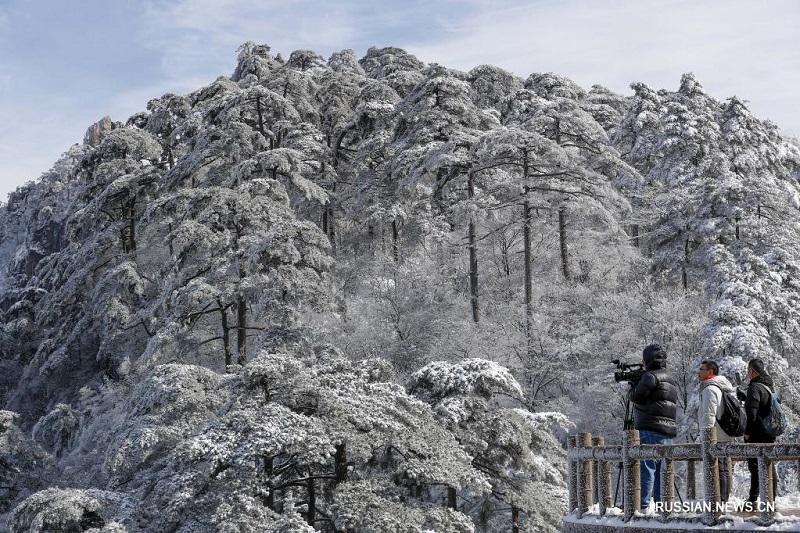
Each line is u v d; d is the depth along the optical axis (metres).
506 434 33.38
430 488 36.53
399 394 32.59
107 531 30.53
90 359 63.97
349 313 53.72
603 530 11.91
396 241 62.25
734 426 11.85
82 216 67.06
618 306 49.38
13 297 109.06
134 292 59.31
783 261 47.56
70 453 50.38
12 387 69.44
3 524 40.84
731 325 40.19
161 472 33.03
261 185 55.59
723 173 65.44
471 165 56.09
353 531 29.70
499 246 61.09
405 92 91.69
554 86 88.19
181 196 55.31
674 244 57.44
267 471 30.97
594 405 44.91
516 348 48.91
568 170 55.22
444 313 53.66
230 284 48.56
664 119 69.38
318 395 31.42
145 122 88.81
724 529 10.43
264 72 101.94
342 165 73.62
